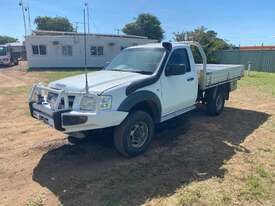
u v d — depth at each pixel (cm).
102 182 384
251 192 362
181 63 556
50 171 416
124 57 575
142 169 423
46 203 336
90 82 443
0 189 367
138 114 448
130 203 337
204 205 334
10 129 620
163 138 561
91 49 2853
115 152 485
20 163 442
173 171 419
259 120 720
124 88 425
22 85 1387
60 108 416
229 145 532
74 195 353
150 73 494
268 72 2428
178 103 552
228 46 3253
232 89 817
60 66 2817
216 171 421
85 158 461
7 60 2980
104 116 400
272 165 445
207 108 732
